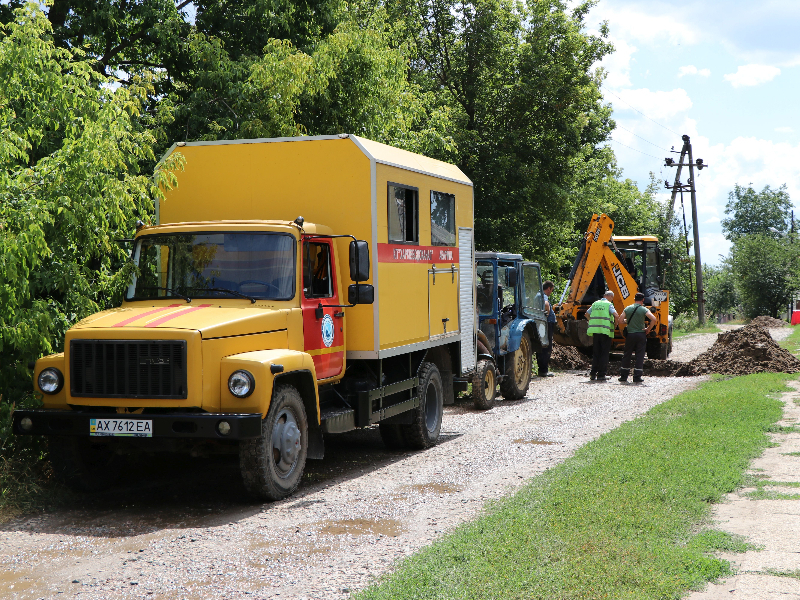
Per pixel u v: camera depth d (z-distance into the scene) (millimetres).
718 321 66062
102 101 9094
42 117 9094
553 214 28812
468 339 12578
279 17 16281
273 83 14125
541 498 7078
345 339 9367
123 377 7262
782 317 66125
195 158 9656
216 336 7328
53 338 8562
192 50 15547
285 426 7902
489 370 14492
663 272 24531
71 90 8953
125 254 9250
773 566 5391
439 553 5633
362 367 9883
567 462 8867
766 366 19234
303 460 8234
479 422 12984
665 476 7812
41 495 7621
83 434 7242
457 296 12070
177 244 8594
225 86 14883
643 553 5457
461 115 26922
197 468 9500
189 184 9664
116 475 8469
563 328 22547
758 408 12359
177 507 7645
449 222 11781
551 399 15758
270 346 7957
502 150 27453
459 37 28453
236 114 14680
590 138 36656
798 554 5645
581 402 15148
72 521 7125
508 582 4965
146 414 7156
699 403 13094
